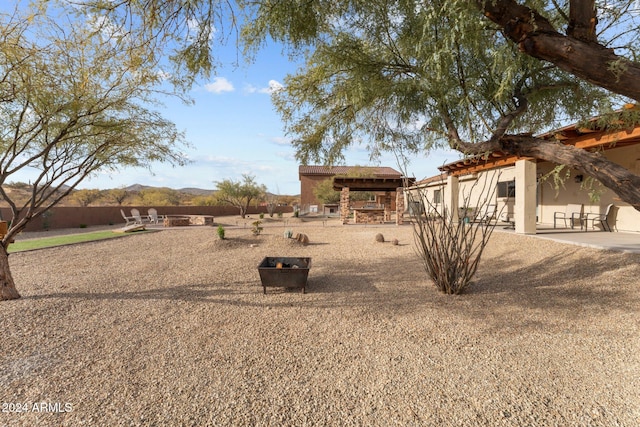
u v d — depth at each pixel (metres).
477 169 13.12
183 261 8.70
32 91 4.61
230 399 2.72
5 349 3.60
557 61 2.65
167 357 3.46
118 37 3.81
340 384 2.94
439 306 4.99
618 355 3.35
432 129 5.54
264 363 3.33
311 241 12.29
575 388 2.81
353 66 5.10
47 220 18.09
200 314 4.75
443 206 5.82
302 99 5.76
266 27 4.44
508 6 2.82
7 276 5.29
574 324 4.15
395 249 10.16
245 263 8.42
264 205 34.78
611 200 10.17
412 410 2.56
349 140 6.33
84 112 5.27
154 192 37.91
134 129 5.78
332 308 4.99
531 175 9.66
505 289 5.74
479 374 3.07
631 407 2.53
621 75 2.42
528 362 3.27
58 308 4.91
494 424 2.39
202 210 29.03
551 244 8.11
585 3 2.52
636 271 5.54
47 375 3.09
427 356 3.45
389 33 5.06
